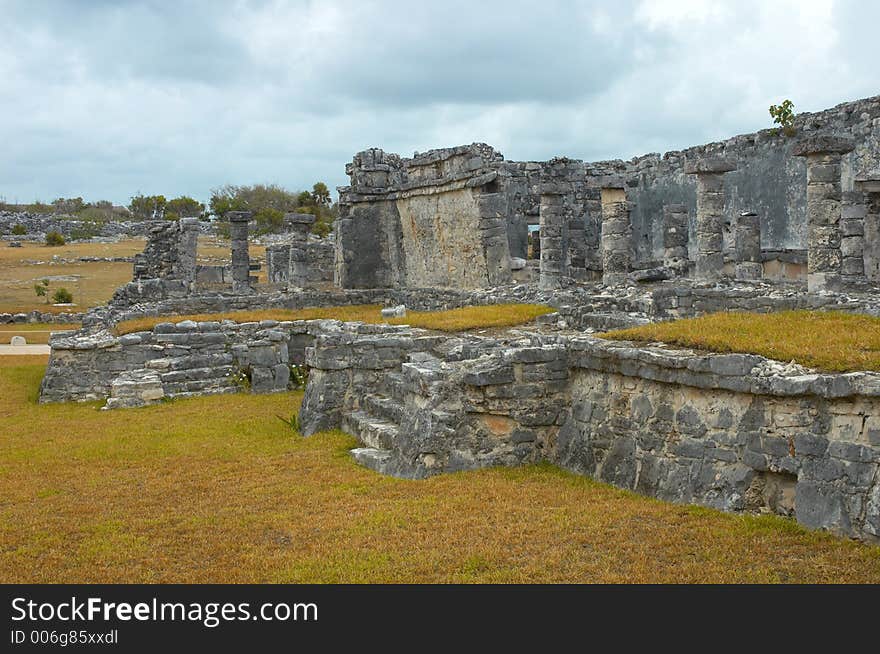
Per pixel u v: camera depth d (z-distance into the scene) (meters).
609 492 12.02
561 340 14.38
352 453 15.31
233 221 39.16
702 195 26.41
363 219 37.56
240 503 12.50
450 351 16.11
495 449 13.79
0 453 16.67
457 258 33.50
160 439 17.58
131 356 24.19
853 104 28.34
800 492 9.92
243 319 26.61
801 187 30.98
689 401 11.53
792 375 10.23
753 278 28.03
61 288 54.09
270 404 21.61
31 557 10.41
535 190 40.16
